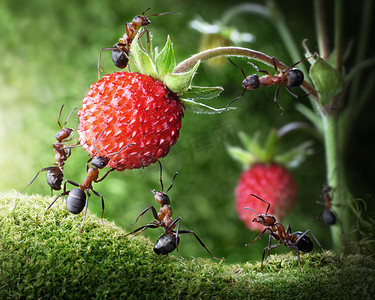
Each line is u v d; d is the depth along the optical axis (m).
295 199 0.15
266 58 0.11
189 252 0.15
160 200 0.11
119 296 0.10
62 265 0.10
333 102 0.12
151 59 0.10
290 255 0.11
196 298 0.10
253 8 0.15
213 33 0.15
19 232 0.10
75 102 0.17
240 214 0.15
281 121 0.17
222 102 0.17
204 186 0.16
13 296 0.09
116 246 0.10
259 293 0.10
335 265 0.11
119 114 0.10
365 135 0.17
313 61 0.12
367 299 0.10
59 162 0.12
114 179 0.16
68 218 0.10
